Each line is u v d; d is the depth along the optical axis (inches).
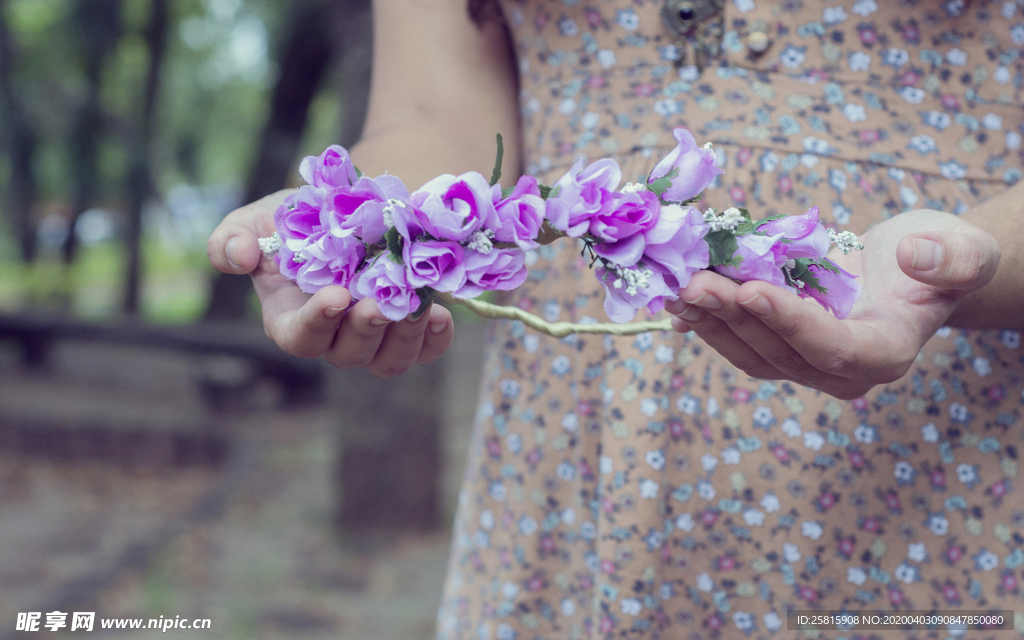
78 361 199.5
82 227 264.7
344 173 18.8
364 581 83.7
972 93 23.1
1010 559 22.4
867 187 22.7
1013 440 22.5
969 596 22.4
